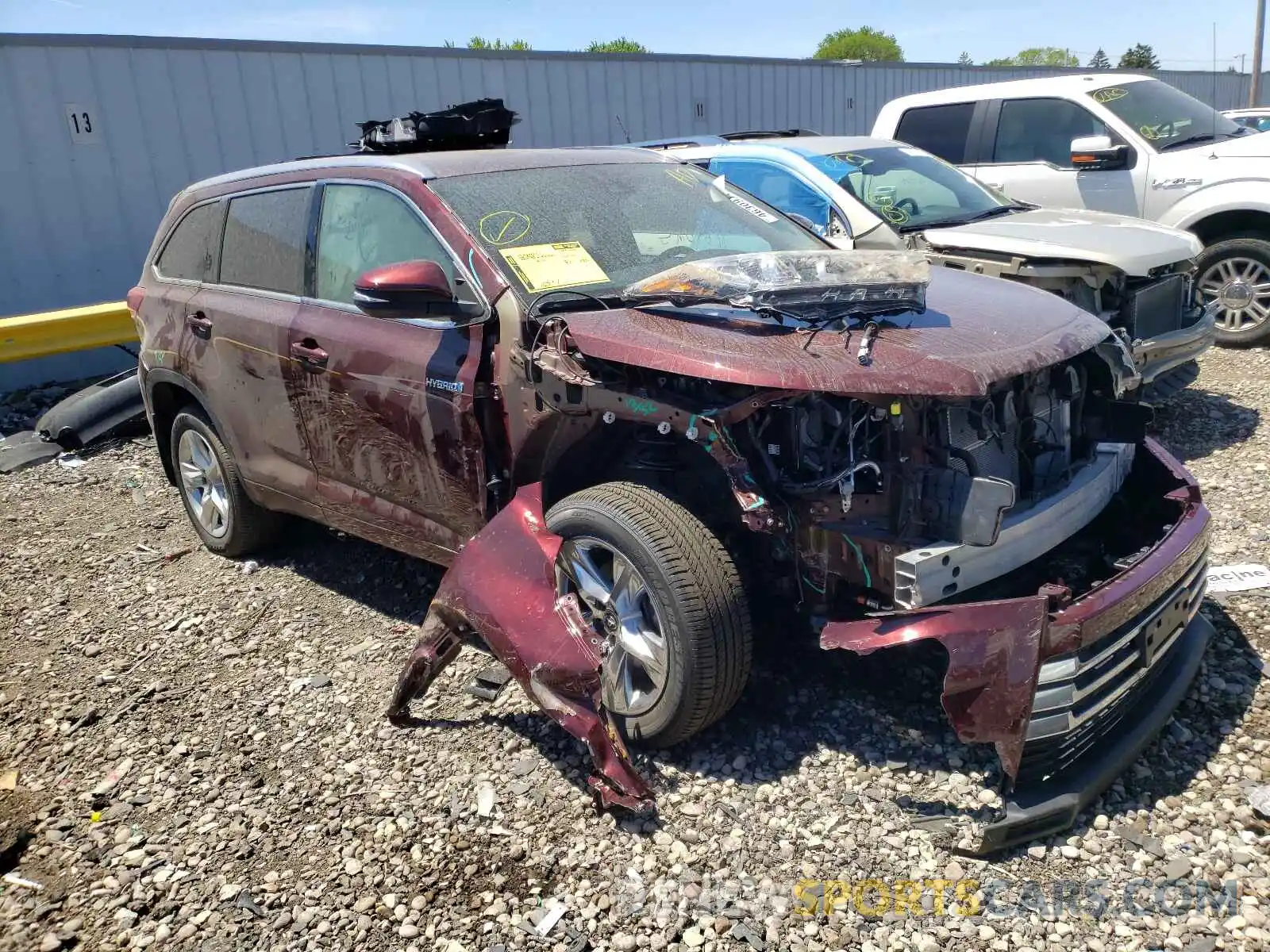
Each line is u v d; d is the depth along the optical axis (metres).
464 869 2.89
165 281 5.15
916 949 2.49
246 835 3.11
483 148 4.78
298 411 4.27
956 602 3.06
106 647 4.42
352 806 3.20
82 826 3.23
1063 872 2.71
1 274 9.48
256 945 2.68
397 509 4.03
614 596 3.26
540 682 3.07
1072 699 2.70
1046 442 3.27
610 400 3.11
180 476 5.38
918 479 2.86
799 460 3.04
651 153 4.71
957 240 6.12
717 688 3.05
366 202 4.03
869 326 3.00
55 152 9.55
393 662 4.06
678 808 3.04
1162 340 5.84
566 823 3.04
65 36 9.41
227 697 3.93
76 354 9.73
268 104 10.72
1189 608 3.19
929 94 9.34
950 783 3.03
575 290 3.52
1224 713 3.33
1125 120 8.29
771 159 6.87
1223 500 5.12
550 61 12.85
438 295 3.40
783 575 3.24
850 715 3.38
